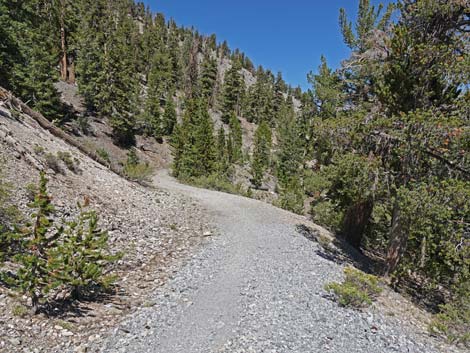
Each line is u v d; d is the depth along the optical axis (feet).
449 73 30.78
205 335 19.70
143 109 170.40
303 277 32.12
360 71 42.11
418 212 29.89
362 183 36.01
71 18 155.84
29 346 15.88
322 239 51.47
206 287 26.94
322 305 25.93
